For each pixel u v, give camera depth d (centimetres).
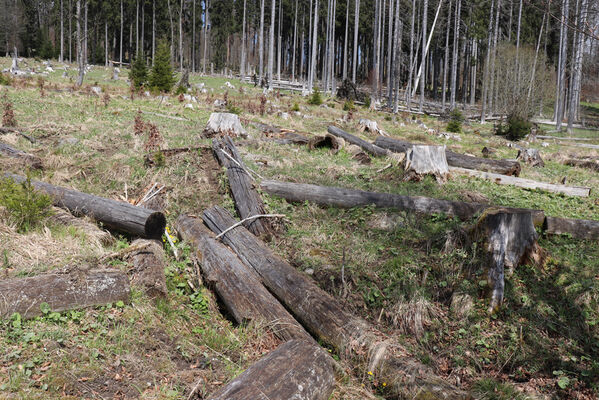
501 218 575
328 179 906
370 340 440
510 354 466
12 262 462
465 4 4838
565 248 642
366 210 731
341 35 7025
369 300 534
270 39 4256
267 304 477
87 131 1159
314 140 1212
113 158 909
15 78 2841
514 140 2542
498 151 1770
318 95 3244
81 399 326
